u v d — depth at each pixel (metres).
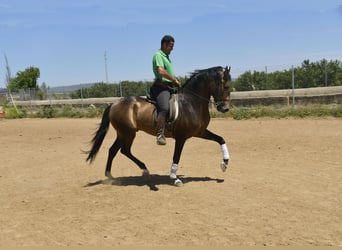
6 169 10.65
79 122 25.08
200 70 7.91
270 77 25.89
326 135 13.62
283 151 11.27
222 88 7.62
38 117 30.98
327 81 24.23
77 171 10.02
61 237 5.43
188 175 8.84
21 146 15.12
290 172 8.66
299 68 25.06
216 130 16.95
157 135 7.70
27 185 8.71
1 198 7.69
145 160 11.09
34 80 50.78
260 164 9.67
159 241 5.11
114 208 6.65
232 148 12.30
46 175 9.70
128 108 8.12
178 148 7.89
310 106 21.12
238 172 8.88
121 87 32.31
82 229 5.70
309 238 4.99
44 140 16.75
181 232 5.38
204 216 5.97
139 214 6.24
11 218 6.38
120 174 9.43
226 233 5.26
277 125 17.41
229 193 7.17
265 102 24.62
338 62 24.33
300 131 15.05
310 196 6.79
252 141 13.40
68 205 6.98
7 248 5.12
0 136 18.89
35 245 5.18
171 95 7.73
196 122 7.75
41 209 6.82
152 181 8.48
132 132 8.20
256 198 6.79
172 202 6.79
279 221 5.62
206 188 7.59
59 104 36.41
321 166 9.12
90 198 7.38
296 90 23.55
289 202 6.49
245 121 20.05
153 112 7.84
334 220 5.59
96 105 33.50
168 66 7.66
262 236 5.11
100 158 11.75
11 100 41.38
